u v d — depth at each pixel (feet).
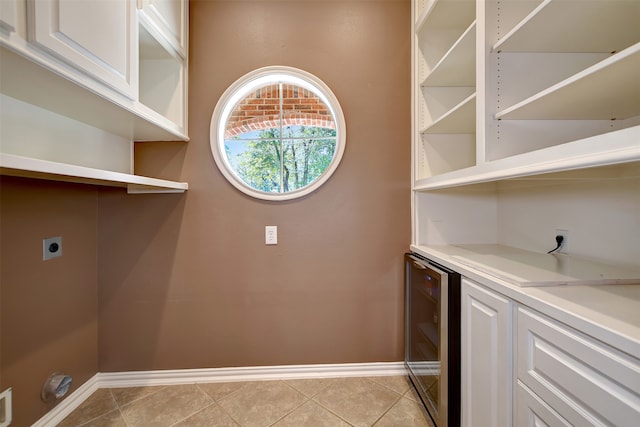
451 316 3.79
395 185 5.69
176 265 5.51
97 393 5.20
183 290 5.52
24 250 4.00
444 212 5.57
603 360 1.87
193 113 5.49
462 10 4.81
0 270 3.70
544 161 2.49
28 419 4.02
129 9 3.73
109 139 4.91
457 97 5.49
